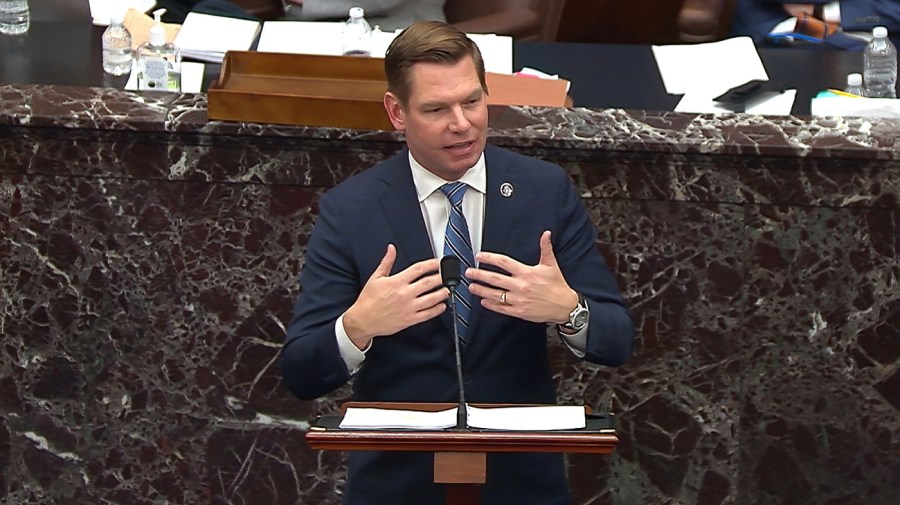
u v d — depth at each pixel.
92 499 13.84
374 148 12.67
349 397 13.37
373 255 9.88
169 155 12.76
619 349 9.72
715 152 12.41
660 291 13.01
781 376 13.20
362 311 9.28
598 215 12.82
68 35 17.70
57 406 13.56
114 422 13.58
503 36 18.91
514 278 9.30
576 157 12.59
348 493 10.27
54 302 13.29
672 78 16.77
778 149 12.36
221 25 17.38
